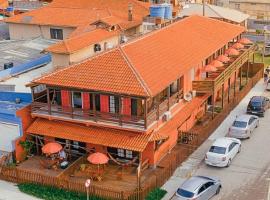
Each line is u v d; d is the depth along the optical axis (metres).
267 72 62.88
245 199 34.41
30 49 63.75
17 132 41.16
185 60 43.84
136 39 43.03
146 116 35.84
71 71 38.56
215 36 54.19
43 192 35.19
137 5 79.19
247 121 45.03
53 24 70.50
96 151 38.84
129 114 37.47
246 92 57.25
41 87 42.91
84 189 34.47
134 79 36.41
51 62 55.31
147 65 39.09
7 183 37.28
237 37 63.41
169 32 48.25
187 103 45.44
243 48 61.09
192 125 46.69
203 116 49.06
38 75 50.75
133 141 36.09
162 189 35.56
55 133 38.53
